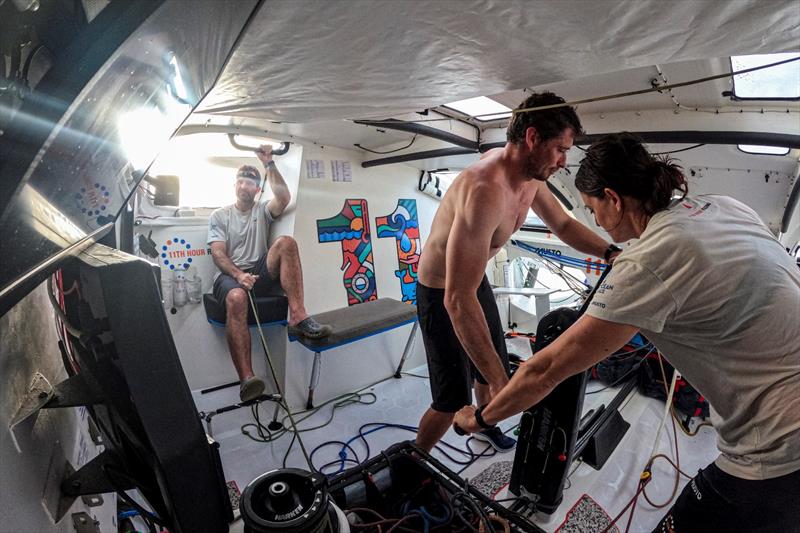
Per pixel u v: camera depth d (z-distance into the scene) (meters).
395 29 0.95
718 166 2.37
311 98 1.55
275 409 3.01
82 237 0.63
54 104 0.39
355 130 2.82
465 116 2.79
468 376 2.10
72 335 0.78
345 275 3.47
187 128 2.52
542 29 0.98
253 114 1.87
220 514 0.69
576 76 1.38
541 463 1.93
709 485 1.21
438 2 0.83
